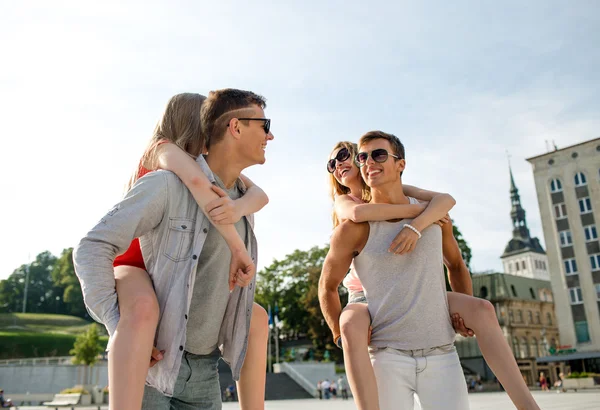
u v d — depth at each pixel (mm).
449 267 3354
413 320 2738
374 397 2545
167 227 2139
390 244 2830
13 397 48094
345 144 3939
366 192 3832
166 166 2230
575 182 57906
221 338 2387
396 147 3041
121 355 1794
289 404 28141
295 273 63250
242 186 2578
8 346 71375
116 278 2047
